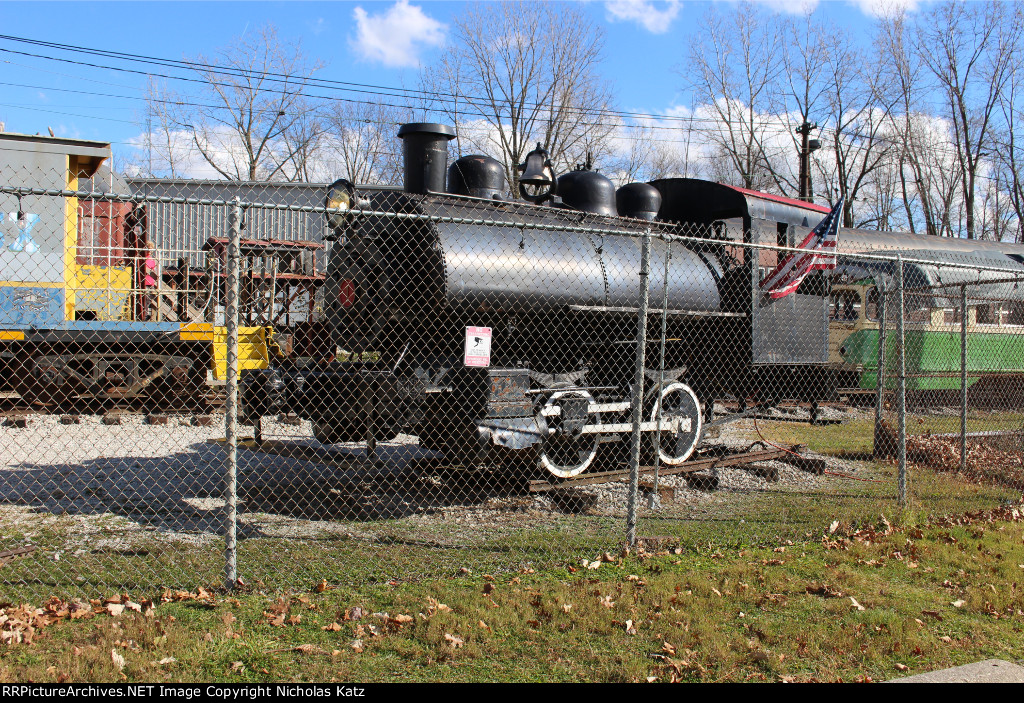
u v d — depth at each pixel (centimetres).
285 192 1753
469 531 543
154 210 1630
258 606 378
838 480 759
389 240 650
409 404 588
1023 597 425
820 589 431
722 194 797
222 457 812
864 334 1377
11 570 429
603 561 474
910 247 1508
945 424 1179
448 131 693
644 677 317
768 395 888
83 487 659
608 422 700
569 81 3069
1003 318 1564
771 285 754
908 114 2938
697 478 726
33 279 1041
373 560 462
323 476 729
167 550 474
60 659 311
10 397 1087
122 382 1131
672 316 705
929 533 559
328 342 797
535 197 785
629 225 742
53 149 1055
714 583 432
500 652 338
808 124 2539
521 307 607
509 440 578
